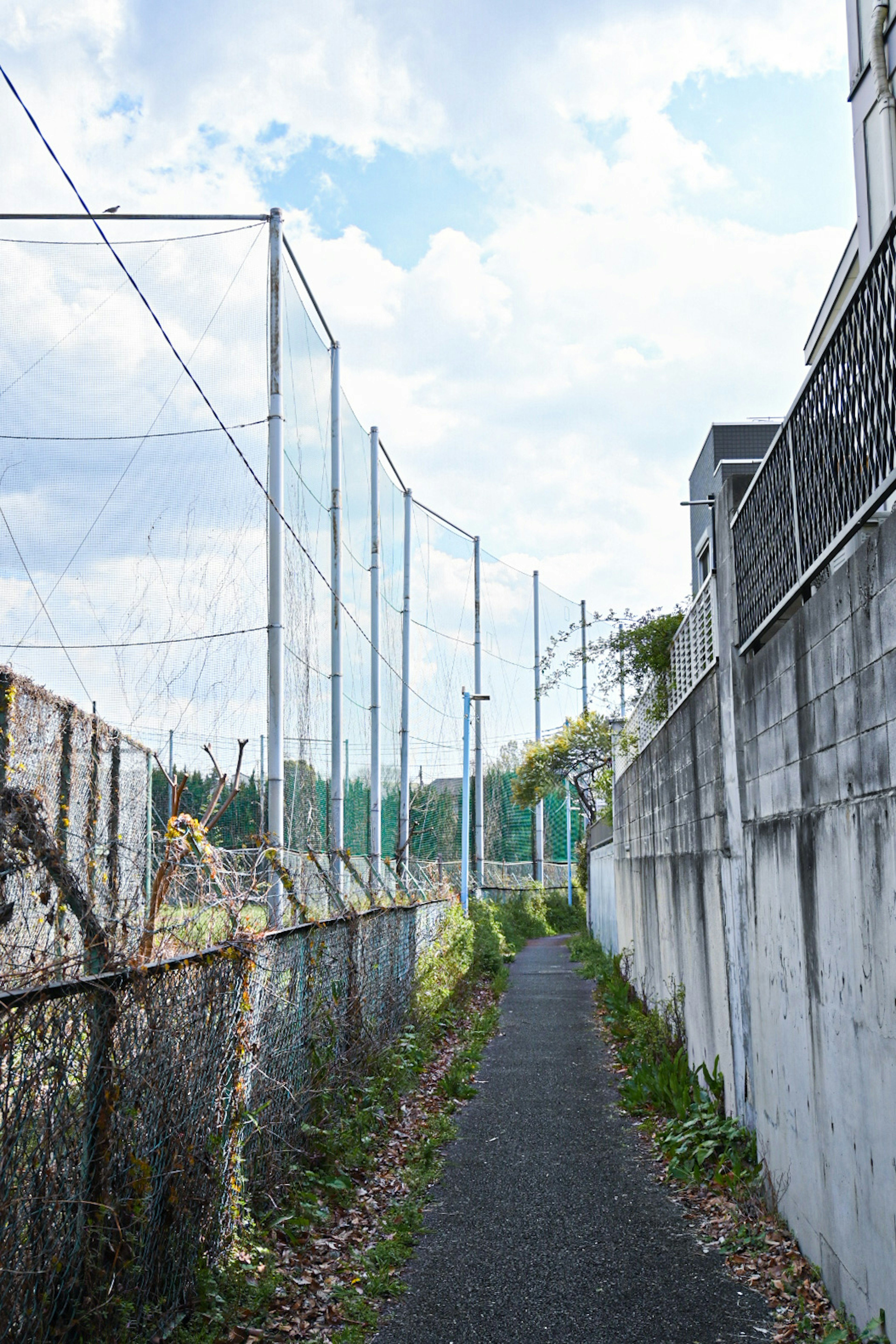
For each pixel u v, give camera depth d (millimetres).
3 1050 2879
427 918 14828
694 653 8539
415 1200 5902
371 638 18125
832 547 4363
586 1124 7898
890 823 3562
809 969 4695
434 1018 12359
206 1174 4379
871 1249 3822
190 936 4730
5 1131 2902
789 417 5070
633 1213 5711
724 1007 7090
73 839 5715
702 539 9781
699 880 8258
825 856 4402
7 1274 2910
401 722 22188
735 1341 4078
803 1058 4844
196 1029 4336
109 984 3490
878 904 3705
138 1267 3615
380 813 17625
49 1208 3129
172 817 5621
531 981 18875
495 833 41062
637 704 13344
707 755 7684
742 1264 4875
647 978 12883
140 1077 3758
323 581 13312
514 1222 5602
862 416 3984
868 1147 3846
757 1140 6000
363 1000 8609
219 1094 4633
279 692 10164
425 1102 8625
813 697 4562
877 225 7512
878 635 3650
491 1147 7246
